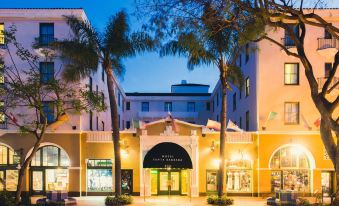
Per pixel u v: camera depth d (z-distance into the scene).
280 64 32.91
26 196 28.47
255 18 18.56
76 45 27.05
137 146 32.91
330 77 18.80
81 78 30.11
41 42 31.98
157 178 33.91
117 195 27.86
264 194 32.38
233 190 32.75
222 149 28.16
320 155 32.50
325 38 32.69
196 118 60.34
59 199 27.09
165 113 59.44
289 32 18.50
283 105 32.75
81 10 32.38
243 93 38.31
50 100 31.69
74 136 32.31
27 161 26.64
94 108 29.50
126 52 27.64
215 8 17.97
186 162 32.00
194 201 29.70
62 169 32.41
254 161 32.75
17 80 28.86
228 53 27.31
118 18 27.59
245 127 37.03
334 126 18.31
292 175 32.84
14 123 30.02
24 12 32.22
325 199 30.55
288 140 32.59
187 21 18.92
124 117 60.50
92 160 32.62
